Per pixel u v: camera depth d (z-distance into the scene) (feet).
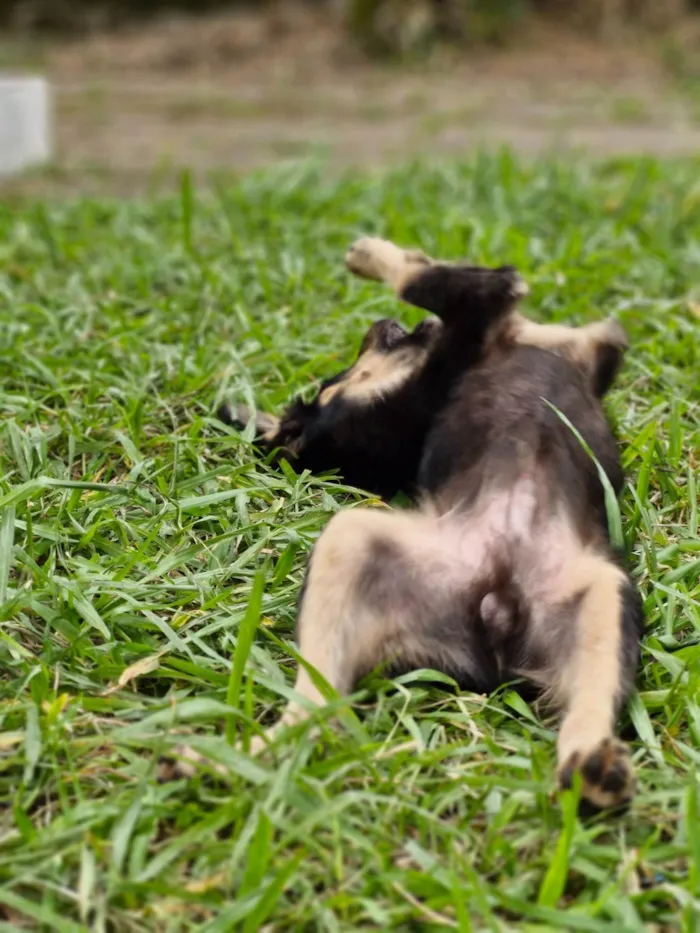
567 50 10.90
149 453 3.22
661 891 1.85
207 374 3.55
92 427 3.26
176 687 2.35
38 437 3.17
